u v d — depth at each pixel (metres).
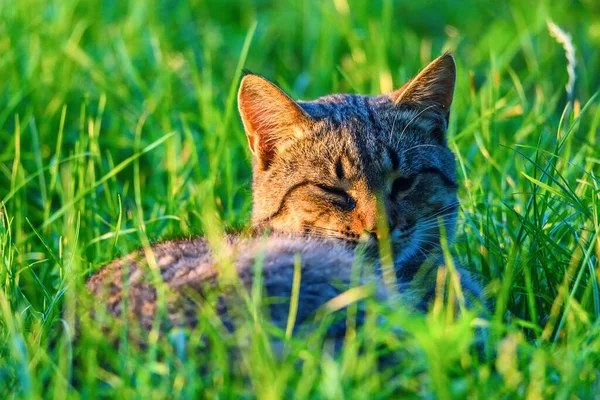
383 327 5.57
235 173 10.39
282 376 5.15
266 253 6.16
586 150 9.50
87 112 11.26
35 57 11.55
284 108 8.12
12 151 10.48
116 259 7.37
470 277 8.04
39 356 5.74
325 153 8.00
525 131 10.20
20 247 8.48
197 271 6.07
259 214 8.35
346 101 8.62
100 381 5.62
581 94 12.75
